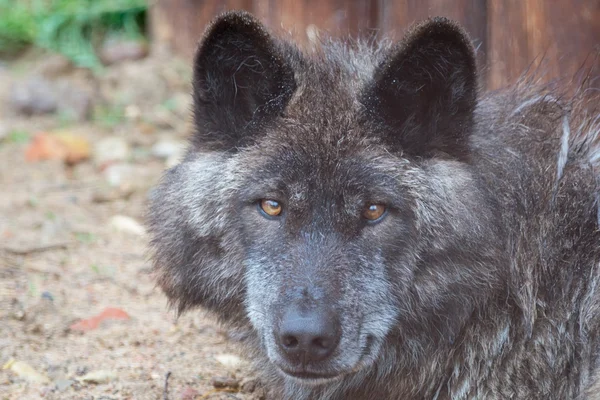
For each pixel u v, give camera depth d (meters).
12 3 22.16
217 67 8.30
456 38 7.82
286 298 7.66
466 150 8.16
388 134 8.03
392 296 8.02
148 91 18.97
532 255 8.33
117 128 18.02
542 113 9.02
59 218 14.07
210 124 8.46
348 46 9.62
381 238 7.93
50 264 12.45
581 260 8.41
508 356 8.40
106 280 12.07
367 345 7.95
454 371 8.49
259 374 9.27
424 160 8.09
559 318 8.33
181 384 9.52
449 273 8.11
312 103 8.22
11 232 13.39
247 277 8.16
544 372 8.32
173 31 19.67
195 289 8.77
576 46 11.54
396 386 8.70
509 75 12.23
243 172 8.12
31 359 9.84
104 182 15.76
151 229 9.12
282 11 15.87
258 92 8.31
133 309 11.30
